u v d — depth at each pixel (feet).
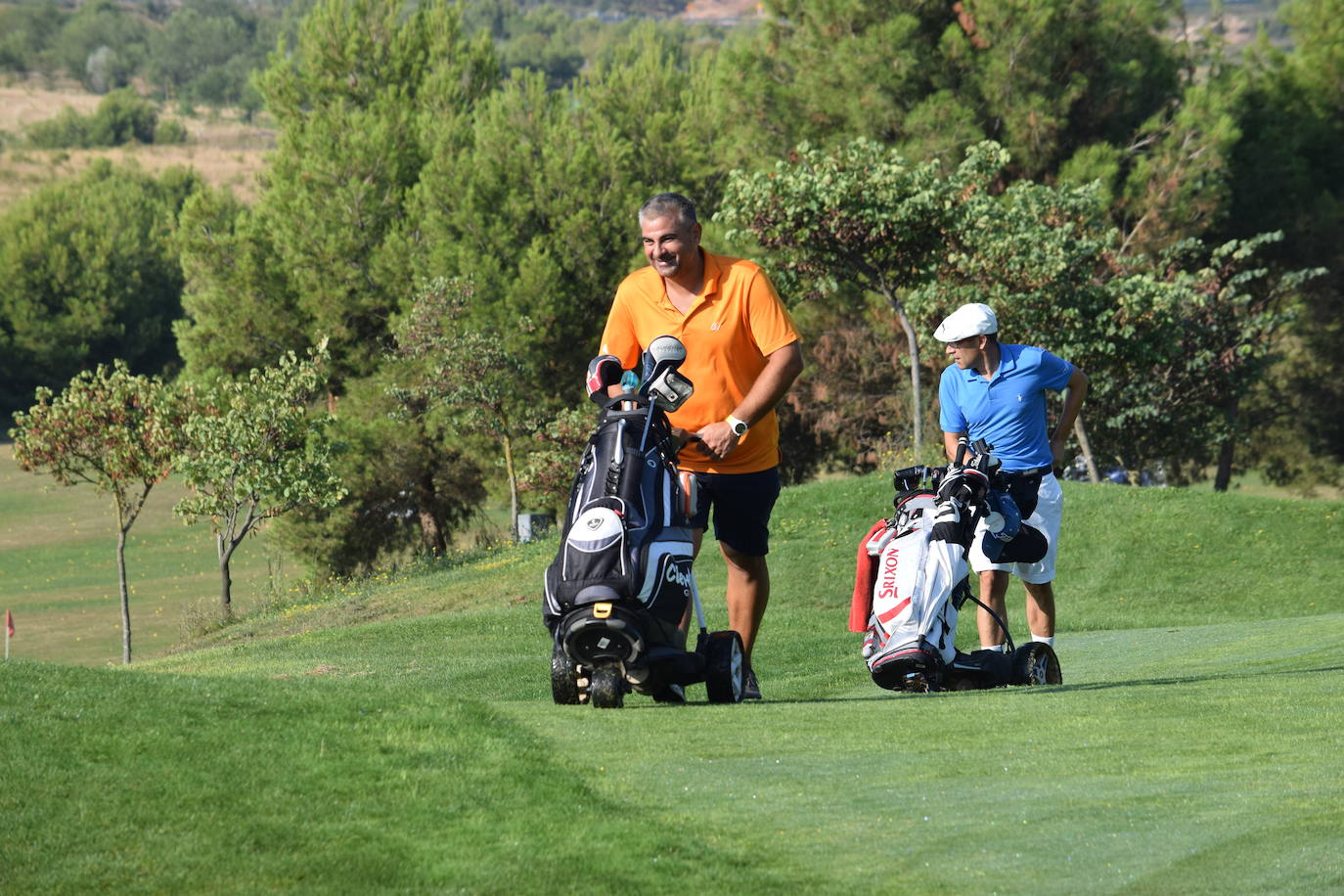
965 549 71.31
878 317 379.55
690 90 456.86
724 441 62.03
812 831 34.81
